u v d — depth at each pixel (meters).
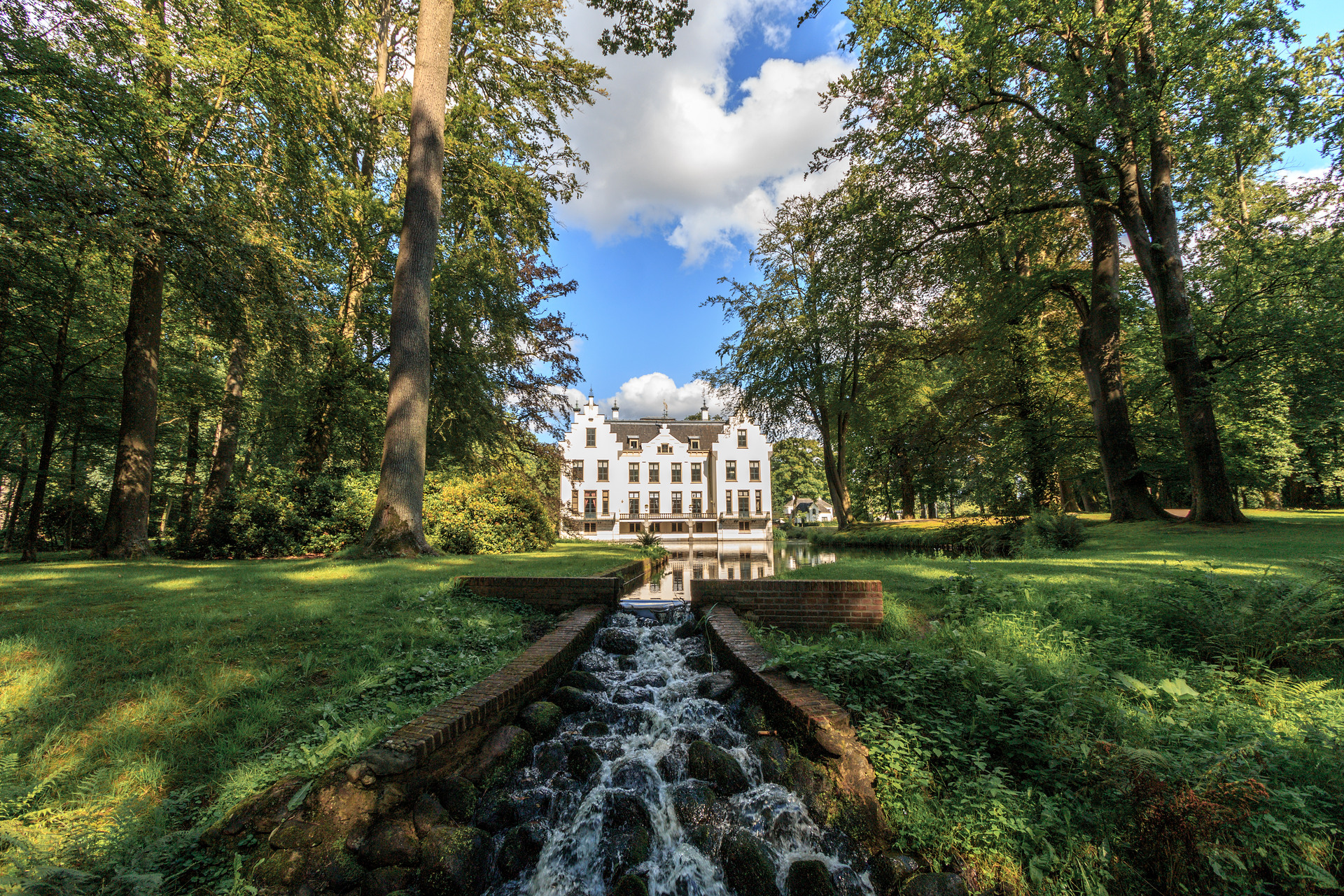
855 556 20.64
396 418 11.18
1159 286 15.01
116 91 10.67
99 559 11.59
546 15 16.62
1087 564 9.38
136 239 9.46
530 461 27.98
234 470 30.08
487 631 6.09
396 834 3.26
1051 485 22.02
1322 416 15.31
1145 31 13.72
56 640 4.79
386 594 6.86
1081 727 3.88
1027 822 3.32
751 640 5.75
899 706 4.37
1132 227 15.17
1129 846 3.20
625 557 14.11
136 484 12.23
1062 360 22.31
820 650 5.23
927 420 25.05
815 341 27.59
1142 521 15.92
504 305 19.78
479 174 16.67
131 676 4.34
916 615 6.74
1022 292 17.55
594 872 3.63
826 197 23.03
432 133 11.77
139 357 12.35
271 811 3.28
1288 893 2.94
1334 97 14.26
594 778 4.15
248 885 2.83
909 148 16.42
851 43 14.67
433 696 4.49
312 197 14.62
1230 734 3.81
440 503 14.62
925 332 25.58
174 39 12.45
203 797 3.37
